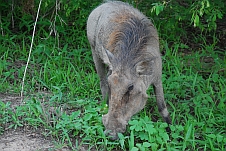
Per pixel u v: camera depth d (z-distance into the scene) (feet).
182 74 30.07
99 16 26.02
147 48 22.12
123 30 23.18
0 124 24.26
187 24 38.88
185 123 24.21
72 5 35.09
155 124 23.53
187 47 34.40
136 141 22.74
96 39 25.96
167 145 21.50
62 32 35.53
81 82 28.60
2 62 30.94
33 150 22.15
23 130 23.98
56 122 24.35
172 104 25.17
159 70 22.81
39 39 35.12
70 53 32.45
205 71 31.07
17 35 35.76
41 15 37.35
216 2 32.91
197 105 25.61
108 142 21.65
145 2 35.55
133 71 20.39
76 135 23.32
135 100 20.53
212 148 21.52
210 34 37.83
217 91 28.58
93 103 25.94
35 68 30.94
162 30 36.35
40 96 27.48
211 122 24.02
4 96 27.58
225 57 32.50
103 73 26.61
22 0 36.40
